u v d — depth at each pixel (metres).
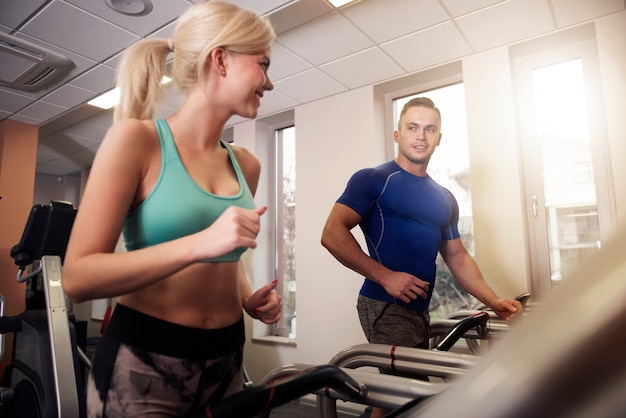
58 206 1.93
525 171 2.85
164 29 2.63
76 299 0.63
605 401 0.14
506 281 2.70
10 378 2.23
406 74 3.27
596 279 0.15
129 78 0.81
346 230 1.53
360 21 2.62
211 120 0.81
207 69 0.77
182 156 0.78
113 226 0.65
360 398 0.84
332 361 1.18
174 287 0.74
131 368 0.69
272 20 2.59
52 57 2.93
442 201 1.68
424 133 1.65
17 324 2.21
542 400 0.15
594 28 2.65
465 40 2.82
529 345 0.16
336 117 3.59
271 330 4.02
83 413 1.87
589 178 2.67
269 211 4.18
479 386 0.17
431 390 0.80
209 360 0.75
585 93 2.72
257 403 0.60
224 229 0.58
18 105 3.78
